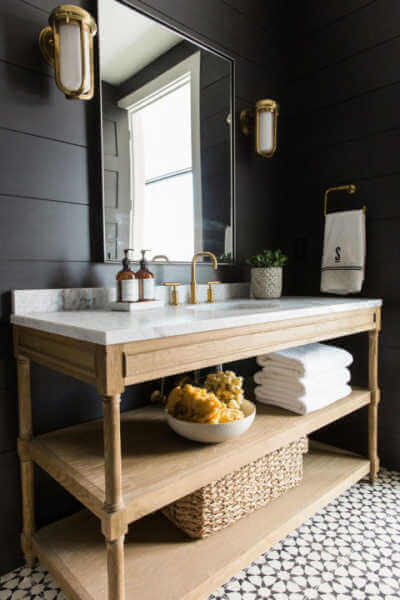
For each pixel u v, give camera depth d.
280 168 2.26
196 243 1.80
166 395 1.71
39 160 1.31
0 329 1.25
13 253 1.27
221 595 1.16
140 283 1.44
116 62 1.48
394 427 1.91
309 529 1.48
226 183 1.94
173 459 1.10
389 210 1.87
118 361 0.86
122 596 0.89
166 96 1.65
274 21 2.18
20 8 1.26
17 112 1.26
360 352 2.02
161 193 1.65
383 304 1.91
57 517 1.40
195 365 1.02
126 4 1.51
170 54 1.67
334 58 2.05
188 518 1.23
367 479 1.86
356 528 1.48
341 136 2.04
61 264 1.38
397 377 1.88
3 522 1.28
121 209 1.51
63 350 1.00
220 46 1.88
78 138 1.41
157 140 1.62
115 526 0.87
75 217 1.41
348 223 1.95
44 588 1.19
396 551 1.35
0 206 1.24
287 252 2.30
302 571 1.26
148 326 0.92
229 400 1.37
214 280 1.90
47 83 1.33
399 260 1.85
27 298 1.28
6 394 1.27
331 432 2.15
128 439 1.25
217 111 1.88
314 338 1.43
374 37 1.90
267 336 1.24
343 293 1.98
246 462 1.18
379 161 1.90
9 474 1.29
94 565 1.12
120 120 1.50
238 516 1.31
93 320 1.05
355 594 1.17
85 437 1.28
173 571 1.08
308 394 1.48
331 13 2.05
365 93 1.94
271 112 1.91
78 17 1.18
